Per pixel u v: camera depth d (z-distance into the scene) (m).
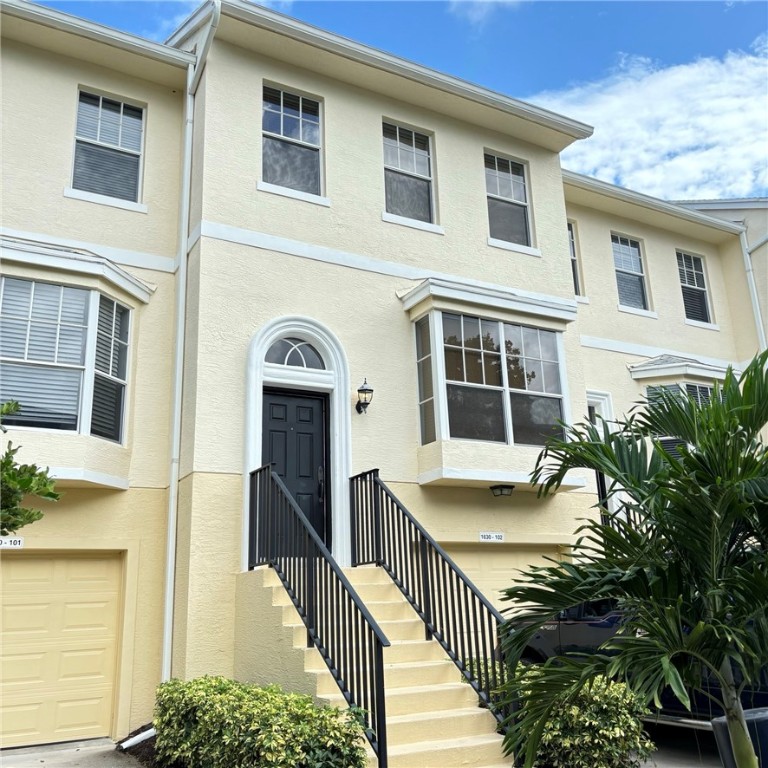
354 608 6.34
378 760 5.40
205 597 7.85
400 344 9.98
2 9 8.80
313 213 9.80
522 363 10.42
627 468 5.02
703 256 15.15
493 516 10.02
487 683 6.47
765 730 4.46
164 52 9.70
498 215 11.55
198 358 8.52
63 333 8.30
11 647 7.70
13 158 8.84
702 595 4.27
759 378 4.41
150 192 9.69
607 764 5.82
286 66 10.17
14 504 4.02
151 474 8.73
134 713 7.96
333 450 9.16
